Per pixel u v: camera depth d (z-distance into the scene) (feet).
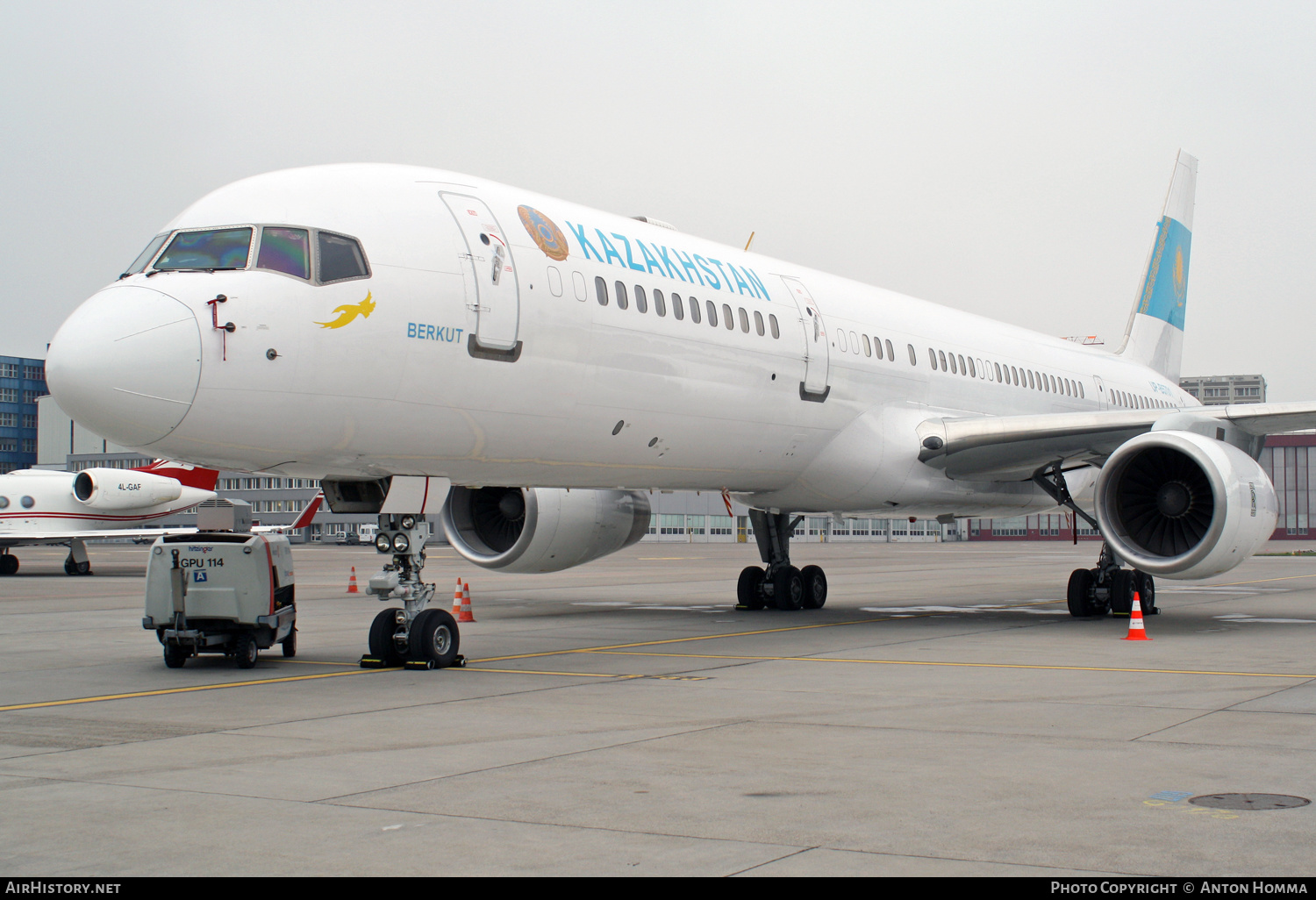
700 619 56.39
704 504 265.75
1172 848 15.81
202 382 30.96
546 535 53.06
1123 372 81.66
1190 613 59.36
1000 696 30.07
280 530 118.73
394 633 37.22
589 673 35.63
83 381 30.30
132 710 28.81
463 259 36.11
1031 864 15.14
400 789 19.61
